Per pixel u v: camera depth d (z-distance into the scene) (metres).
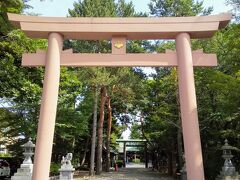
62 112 21.23
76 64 8.62
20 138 21.84
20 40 12.38
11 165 20.20
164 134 24.50
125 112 32.38
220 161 17.91
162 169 32.38
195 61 8.69
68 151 27.34
